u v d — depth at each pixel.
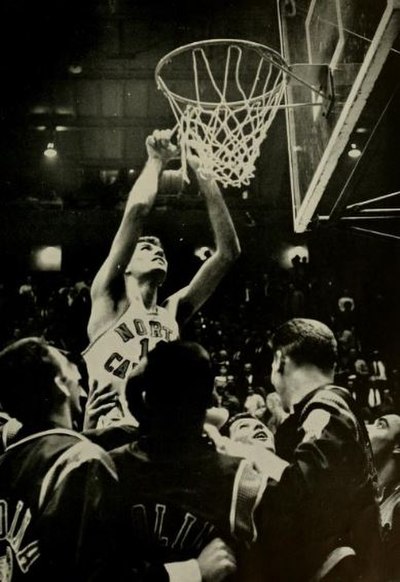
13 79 12.54
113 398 3.34
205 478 2.08
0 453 2.36
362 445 2.52
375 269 12.95
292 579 2.15
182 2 10.76
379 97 3.93
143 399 2.14
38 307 12.75
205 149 4.41
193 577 1.95
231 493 2.07
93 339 3.47
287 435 2.69
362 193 6.95
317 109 4.61
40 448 2.14
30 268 14.28
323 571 2.20
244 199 14.80
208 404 2.15
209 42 4.50
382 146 5.37
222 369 8.61
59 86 12.77
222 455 2.14
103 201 14.56
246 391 7.97
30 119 13.59
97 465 2.10
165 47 11.72
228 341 10.63
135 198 3.40
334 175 4.63
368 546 2.40
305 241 14.18
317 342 2.80
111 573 1.98
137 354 3.46
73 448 2.12
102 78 12.42
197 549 2.01
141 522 2.03
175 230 14.35
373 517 2.44
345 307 11.26
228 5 10.69
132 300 3.57
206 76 12.21
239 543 2.03
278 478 2.36
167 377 2.10
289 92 5.44
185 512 2.04
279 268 14.03
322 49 4.61
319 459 2.35
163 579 1.94
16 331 10.46
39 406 2.22
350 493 2.36
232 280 13.86
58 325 9.96
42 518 2.05
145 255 3.66
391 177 6.46
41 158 14.63
